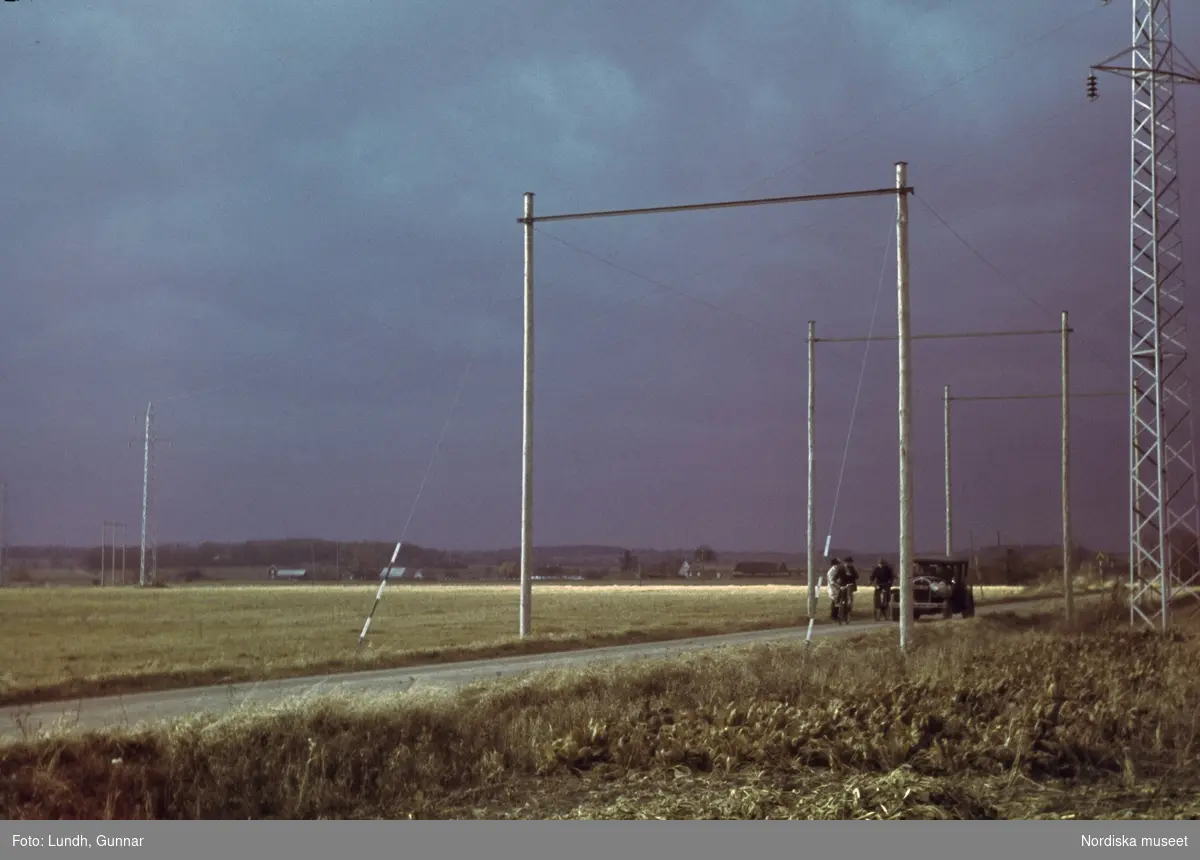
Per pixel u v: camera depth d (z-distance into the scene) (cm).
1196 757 1638
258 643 3675
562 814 1332
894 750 1562
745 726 1680
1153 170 4250
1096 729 1723
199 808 1319
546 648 3572
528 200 4088
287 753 1480
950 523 8244
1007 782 1480
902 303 3409
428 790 1430
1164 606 4128
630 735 1667
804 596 9644
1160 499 4206
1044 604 6900
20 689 2259
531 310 4075
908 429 3362
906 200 3412
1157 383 4234
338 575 19225
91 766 1390
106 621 5122
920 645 3250
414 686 1945
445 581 18488
